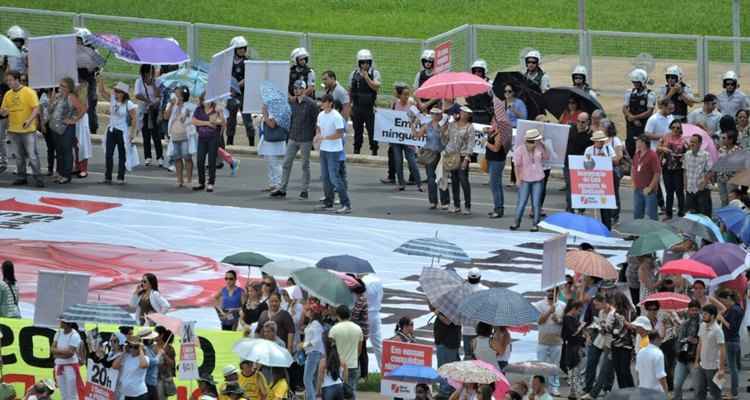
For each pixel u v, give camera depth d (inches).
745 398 1814.7
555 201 2696.9
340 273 1867.6
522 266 2329.0
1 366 1785.2
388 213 2615.7
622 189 2805.1
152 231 2516.0
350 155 3006.9
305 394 1774.1
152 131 2908.5
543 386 1585.9
